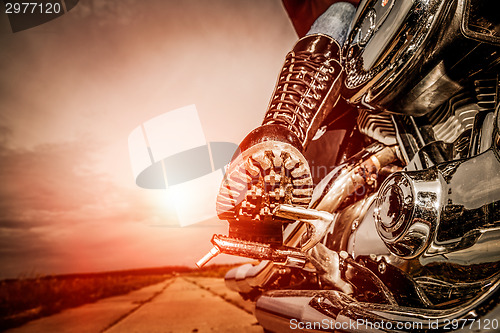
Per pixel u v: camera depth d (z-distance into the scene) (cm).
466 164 46
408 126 66
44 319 601
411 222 48
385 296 59
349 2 87
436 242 47
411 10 54
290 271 94
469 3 48
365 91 65
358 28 67
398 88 59
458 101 59
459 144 58
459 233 46
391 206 52
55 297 916
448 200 46
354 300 59
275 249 63
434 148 58
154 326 363
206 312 462
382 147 73
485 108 56
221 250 62
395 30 56
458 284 53
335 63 76
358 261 65
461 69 55
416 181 49
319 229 60
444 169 49
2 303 758
